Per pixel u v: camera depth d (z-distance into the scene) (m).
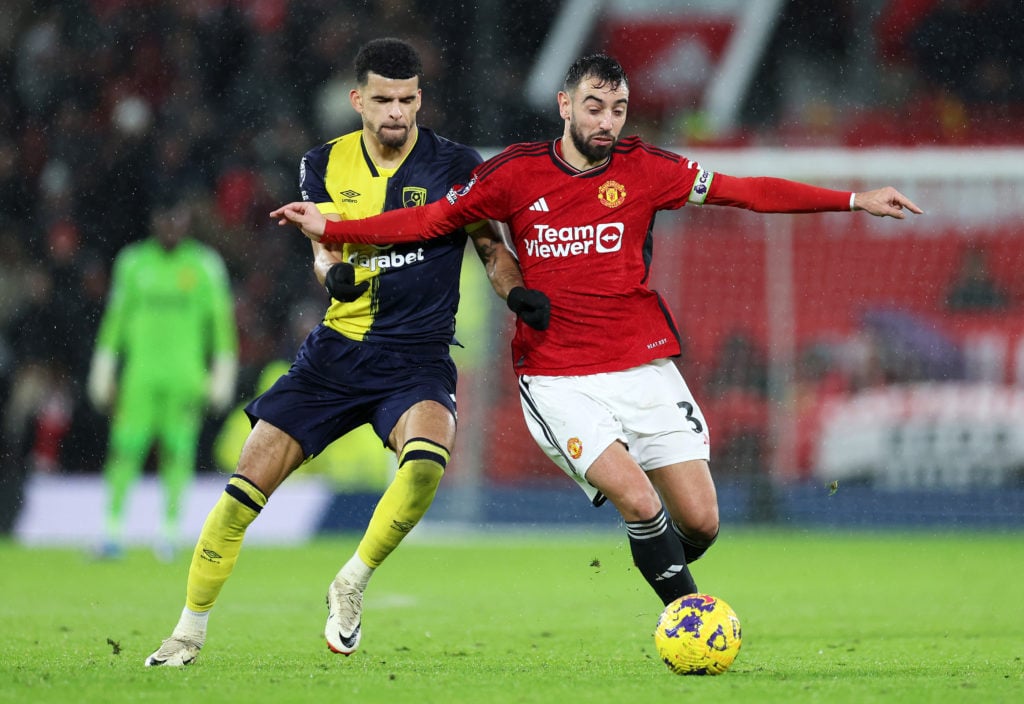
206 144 64.81
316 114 67.06
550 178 18.77
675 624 17.42
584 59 18.44
